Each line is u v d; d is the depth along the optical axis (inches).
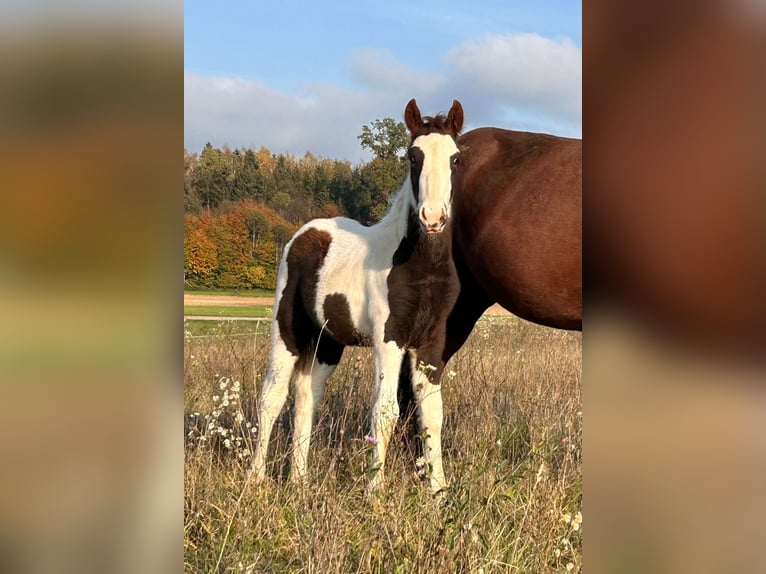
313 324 154.6
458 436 151.4
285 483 123.0
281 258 161.3
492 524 101.0
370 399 170.7
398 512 103.2
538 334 269.6
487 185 143.0
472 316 154.9
